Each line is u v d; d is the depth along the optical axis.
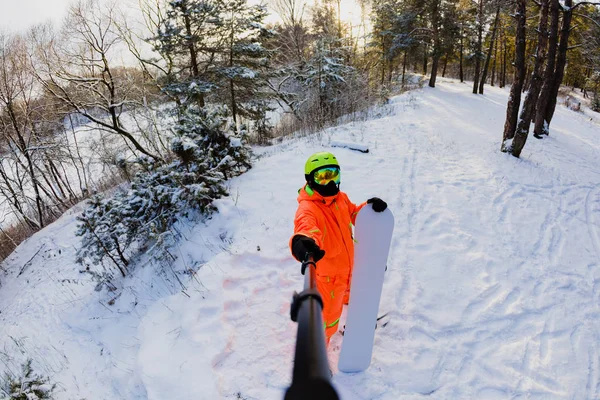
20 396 3.59
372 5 31.39
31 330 5.83
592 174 8.12
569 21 11.93
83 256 6.05
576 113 23.66
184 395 2.97
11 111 14.32
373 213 2.77
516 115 8.96
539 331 3.52
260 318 3.66
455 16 26.28
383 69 32.84
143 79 14.21
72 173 20.45
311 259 1.76
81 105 12.02
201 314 3.73
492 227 5.42
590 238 5.30
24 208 16.91
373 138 9.67
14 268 10.13
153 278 5.35
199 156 6.26
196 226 5.78
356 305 2.83
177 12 12.09
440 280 4.19
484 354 3.25
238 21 12.86
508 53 41.44
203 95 12.62
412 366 3.10
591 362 3.17
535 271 4.45
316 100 15.30
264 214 5.59
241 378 3.08
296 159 7.78
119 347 4.44
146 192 6.12
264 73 15.20
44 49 11.87
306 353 0.39
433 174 7.24
